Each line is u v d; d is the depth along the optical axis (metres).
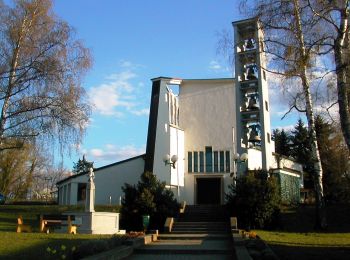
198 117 40.41
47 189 72.69
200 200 39.38
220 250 16.55
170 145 38.09
